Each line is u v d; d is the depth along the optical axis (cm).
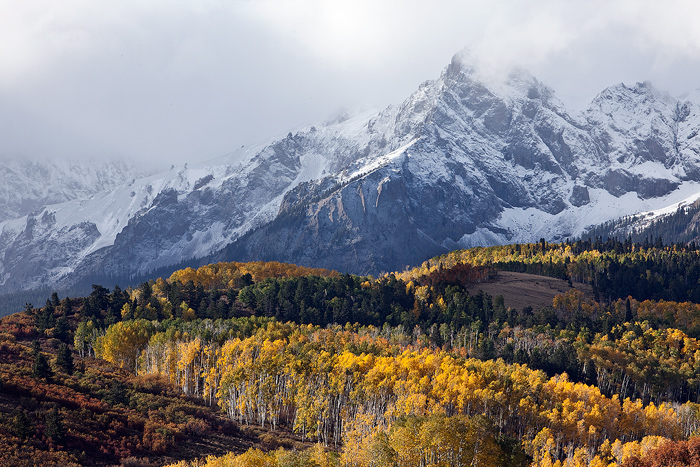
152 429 15050
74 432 13862
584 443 17212
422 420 13788
